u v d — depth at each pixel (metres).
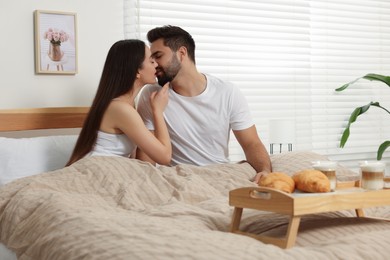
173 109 2.68
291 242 1.28
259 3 3.49
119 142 2.40
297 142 3.66
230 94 2.73
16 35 2.76
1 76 2.74
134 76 2.43
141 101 2.68
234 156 3.42
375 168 1.46
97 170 2.08
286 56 3.61
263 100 3.52
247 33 3.46
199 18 3.29
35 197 1.85
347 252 1.21
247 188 1.39
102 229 1.36
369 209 1.84
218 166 2.41
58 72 2.84
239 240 1.26
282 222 1.54
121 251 1.19
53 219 1.60
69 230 1.44
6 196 2.01
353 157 3.97
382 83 4.07
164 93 2.53
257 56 3.50
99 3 2.97
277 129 3.24
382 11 4.06
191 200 1.96
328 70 3.82
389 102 4.11
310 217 1.62
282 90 3.60
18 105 2.78
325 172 1.47
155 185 2.03
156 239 1.23
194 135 2.71
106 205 1.88
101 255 1.21
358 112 3.61
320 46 3.78
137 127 2.33
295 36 3.65
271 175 1.44
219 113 2.71
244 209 1.68
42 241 1.51
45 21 2.80
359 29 3.95
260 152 2.65
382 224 1.54
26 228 1.72
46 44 2.81
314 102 3.77
